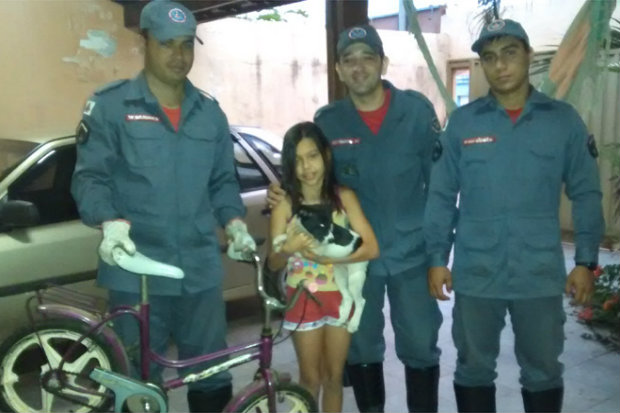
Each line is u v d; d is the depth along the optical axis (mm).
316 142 2350
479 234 2383
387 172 2662
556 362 2453
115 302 2467
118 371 2295
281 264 2461
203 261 2496
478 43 2322
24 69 5750
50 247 3297
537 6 6383
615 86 5879
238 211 2621
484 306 2428
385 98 2697
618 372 3592
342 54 2562
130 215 2416
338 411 2518
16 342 2307
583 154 2336
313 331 2371
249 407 2213
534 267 2334
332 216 2373
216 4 4645
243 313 4754
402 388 3408
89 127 2389
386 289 2838
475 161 2367
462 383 2562
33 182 3387
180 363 2268
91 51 6062
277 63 7867
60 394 2307
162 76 2355
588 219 2334
